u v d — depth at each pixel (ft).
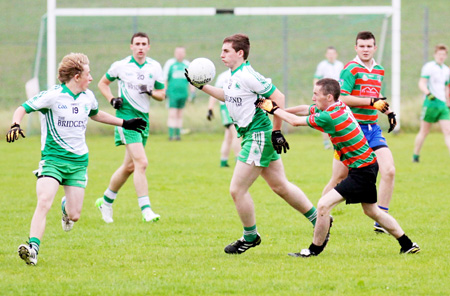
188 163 134.21
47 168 59.88
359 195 59.41
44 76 196.65
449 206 88.84
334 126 58.85
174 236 72.64
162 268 57.88
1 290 50.75
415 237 70.54
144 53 84.28
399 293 49.78
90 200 96.27
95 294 49.80
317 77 166.20
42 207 58.59
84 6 327.47
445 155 142.51
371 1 348.59
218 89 65.21
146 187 82.48
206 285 51.93
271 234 73.41
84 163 61.98
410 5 350.84
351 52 281.33
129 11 180.04
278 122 59.72
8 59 277.85
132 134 81.82
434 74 126.00
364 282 52.44
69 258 61.82
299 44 295.69
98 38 292.81
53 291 50.52
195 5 342.23
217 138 179.93
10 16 343.26
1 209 88.38
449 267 57.11
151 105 209.05
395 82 179.01
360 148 59.16
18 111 58.18
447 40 299.58
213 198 97.19
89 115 63.87
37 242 58.08
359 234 72.84
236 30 313.94
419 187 104.22
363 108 72.59
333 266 57.82
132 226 78.48
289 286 51.62
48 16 175.63
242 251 63.67
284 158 139.64
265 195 99.86
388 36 257.34
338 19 308.81
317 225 60.49
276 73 266.98
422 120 129.39
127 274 55.57
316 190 102.78
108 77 85.20
